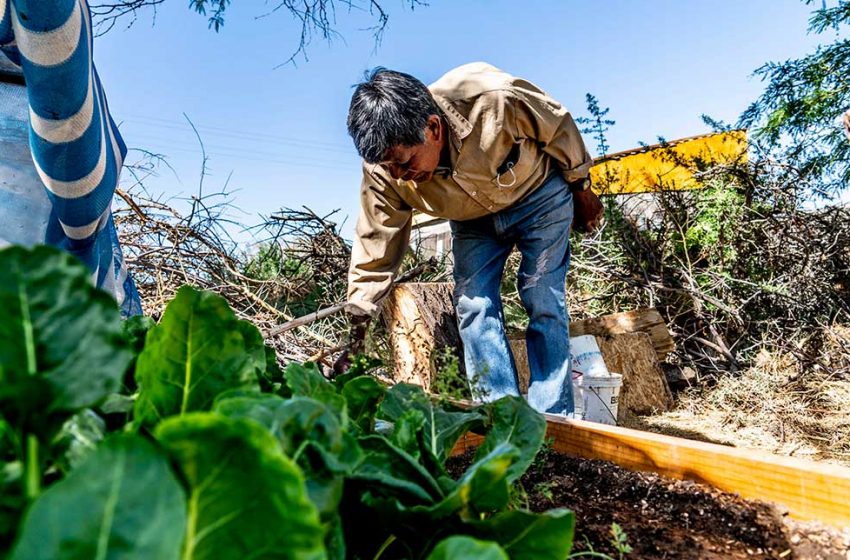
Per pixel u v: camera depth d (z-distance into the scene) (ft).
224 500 1.01
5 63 4.17
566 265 8.46
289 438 1.33
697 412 10.48
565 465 4.04
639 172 14.58
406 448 2.07
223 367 1.65
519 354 10.87
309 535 1.02
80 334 1.15
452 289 10.81
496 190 7.55
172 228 11.73
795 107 19.10
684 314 13.71
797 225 13.37
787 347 11.85
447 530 1.68
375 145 6.41
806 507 3.05
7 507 1.03
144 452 0.92
